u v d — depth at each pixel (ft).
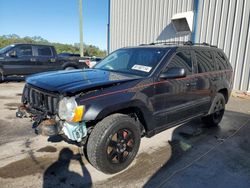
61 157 11.85
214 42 32.01
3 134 14.64
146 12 41.57
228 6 30.09
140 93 10.93
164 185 9.78
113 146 10.30
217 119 17.62
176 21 35.45
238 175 10.75
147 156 12.28
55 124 9.57
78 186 9.59
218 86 16.62
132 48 14.99
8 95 26.43
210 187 9.76
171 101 12.68
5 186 9.39
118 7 47.70
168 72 11.82
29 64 34.86
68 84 10.12
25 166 10.94
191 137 15.23
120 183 9.86
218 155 12.71
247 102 26.12
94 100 9.52
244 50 29.07
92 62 39.60
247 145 14.24
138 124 11.25
